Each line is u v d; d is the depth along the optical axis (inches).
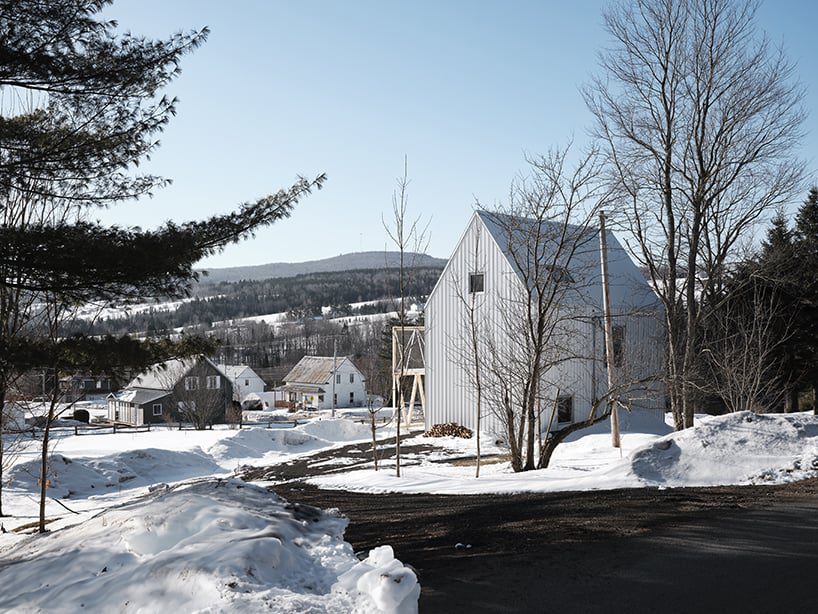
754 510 434.3
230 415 2186.3
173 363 2357.3
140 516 331.9
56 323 522.6
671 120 928.3
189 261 455.5
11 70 417.7
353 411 2751.0
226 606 216.7
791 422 610.9
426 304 1352.1
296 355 5000.0
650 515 429.1
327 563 281.3
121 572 267.4
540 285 884.0
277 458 1233.4
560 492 551.5
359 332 5014.8
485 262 1218.6
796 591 287.1
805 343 1316.4
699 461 571.8
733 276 1234.0
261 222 499.2
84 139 462.3
